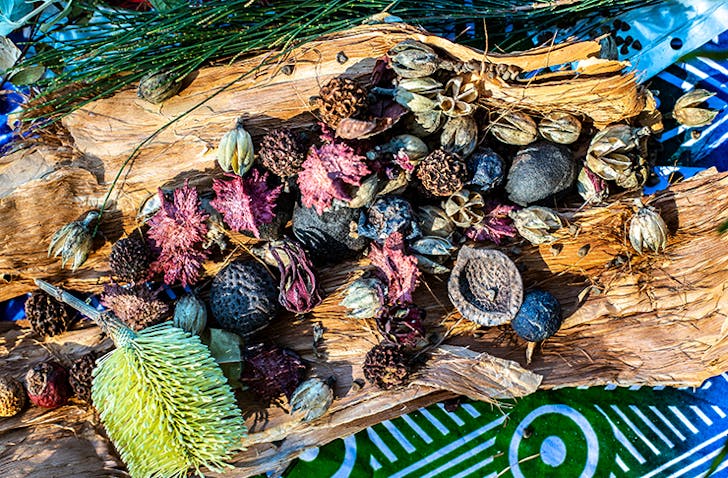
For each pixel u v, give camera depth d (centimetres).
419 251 54
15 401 54
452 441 58
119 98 54
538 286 56
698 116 56
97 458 54
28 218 54
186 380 50
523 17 55
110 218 56
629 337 55
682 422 57
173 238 53
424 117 52
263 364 54
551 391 58
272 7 54
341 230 53
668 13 57
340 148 51
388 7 52
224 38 53
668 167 58
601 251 55
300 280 53
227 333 54
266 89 53
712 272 54
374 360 53
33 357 56
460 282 54
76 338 57
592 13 57
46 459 53
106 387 50
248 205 52
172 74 52
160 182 55
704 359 54
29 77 56
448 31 58
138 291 54
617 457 57
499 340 55
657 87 59
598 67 51
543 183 53
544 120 54
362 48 52
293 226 54
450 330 55
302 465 58
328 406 54
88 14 57
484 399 54
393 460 58
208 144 54
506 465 58
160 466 50
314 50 52
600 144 53
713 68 58
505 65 51
